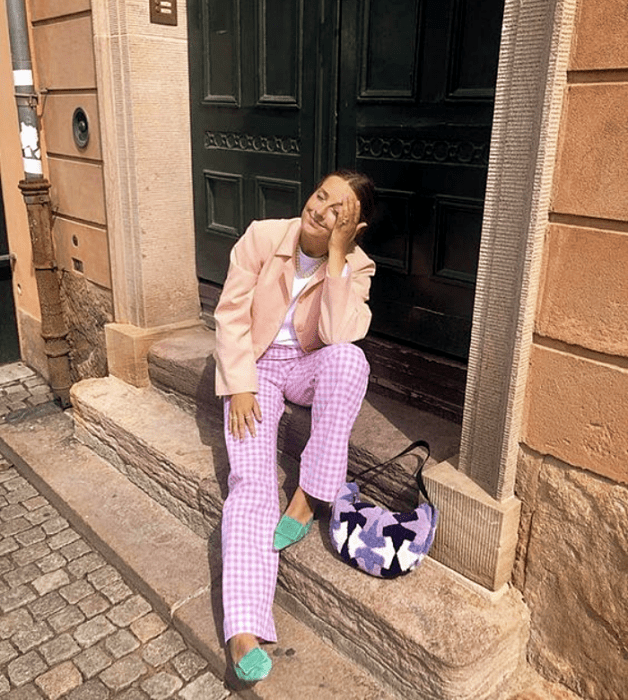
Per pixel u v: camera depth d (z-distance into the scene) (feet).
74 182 11.89
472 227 8.41
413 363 9.18
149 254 11.01
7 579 8.84
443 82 8.23
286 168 10.45
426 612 6.68
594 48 5.36
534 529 6.70
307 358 8.16
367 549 6.92
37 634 7.94
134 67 10.08
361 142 9.39
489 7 7.62
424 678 6.40
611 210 5.51
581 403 6.05
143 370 11.34
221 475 8.91
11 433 12.05
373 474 7.93
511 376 6.29
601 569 6.25
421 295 9.21
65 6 10.78
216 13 10.79
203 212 12.19
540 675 7.00
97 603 8.43
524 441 6.54
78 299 12.82
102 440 10.91
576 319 5.91
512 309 6.20
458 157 8.30
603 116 5.41
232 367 7.97
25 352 15.57
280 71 10.14
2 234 14.92
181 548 8.91
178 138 10.90
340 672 7.05
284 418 8.75
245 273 8.03
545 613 6.82
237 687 7.09
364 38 8.93
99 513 9.64
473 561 6.93
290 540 7.39
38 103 12.26
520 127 5.83
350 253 8.09
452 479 7.04
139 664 7.54
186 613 7.82
